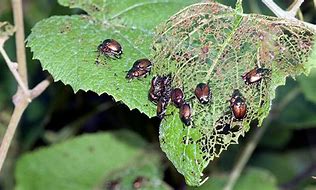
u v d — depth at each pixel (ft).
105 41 1.39
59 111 2.12
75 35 1.43
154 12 1.49
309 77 1.85
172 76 1.33
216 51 1.33
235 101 1.29
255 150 2.26
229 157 2.06
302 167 2.30
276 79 1.32
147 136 2.03
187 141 1.29
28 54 2.05
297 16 1.52
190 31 1.35
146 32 1.47
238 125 1.30
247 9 1.77
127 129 2.03
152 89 1.33
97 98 2.10
